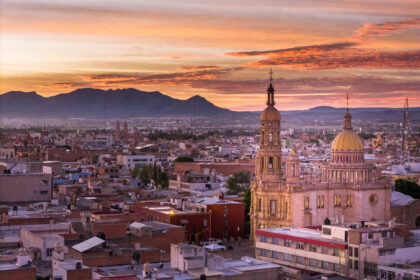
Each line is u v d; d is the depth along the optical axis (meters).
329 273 180.25
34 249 188.50
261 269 150.12
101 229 195.88
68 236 195.38
